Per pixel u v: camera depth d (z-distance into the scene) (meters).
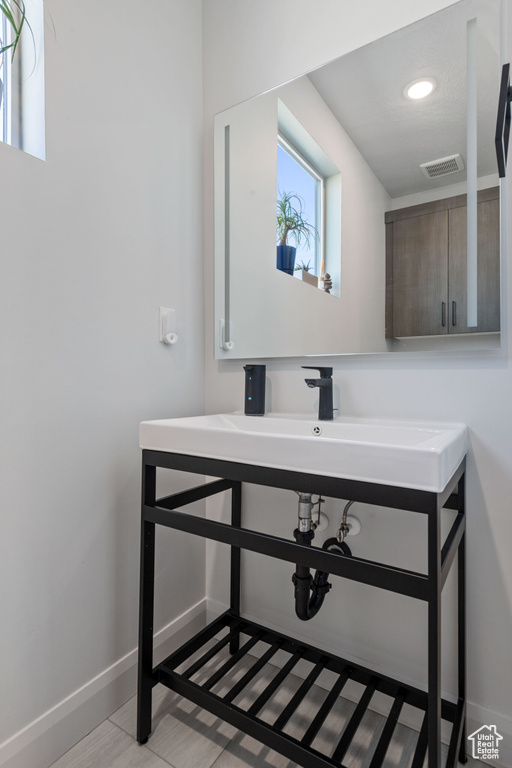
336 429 1.13
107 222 1.19
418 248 1.15
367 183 1.22
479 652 1.07
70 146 1.09
